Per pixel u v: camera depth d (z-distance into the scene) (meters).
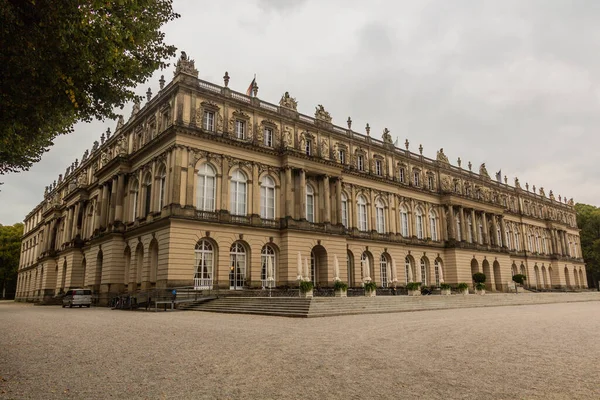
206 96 41.06
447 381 8.99
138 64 14.44
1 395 8.09
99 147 59.78
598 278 109.31
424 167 65.62
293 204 45.16
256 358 11.55
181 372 9.95
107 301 44.16
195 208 38.25
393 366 10.48
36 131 15.33
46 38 11.41
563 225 95.56
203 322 22.56
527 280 81.69
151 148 42.66
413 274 59.78
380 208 57.59
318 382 8.93
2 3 10.02
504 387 8.53
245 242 41.28
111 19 12.63
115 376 9.62
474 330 18.45
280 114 46.59
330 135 52.03
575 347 13.76
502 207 75.62
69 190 66.62
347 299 30.11
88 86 14.18
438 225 65.62
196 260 38.16
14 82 12.18
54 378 9.48
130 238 44.25
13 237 103.94
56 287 63.38
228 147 41.62
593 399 7.68
